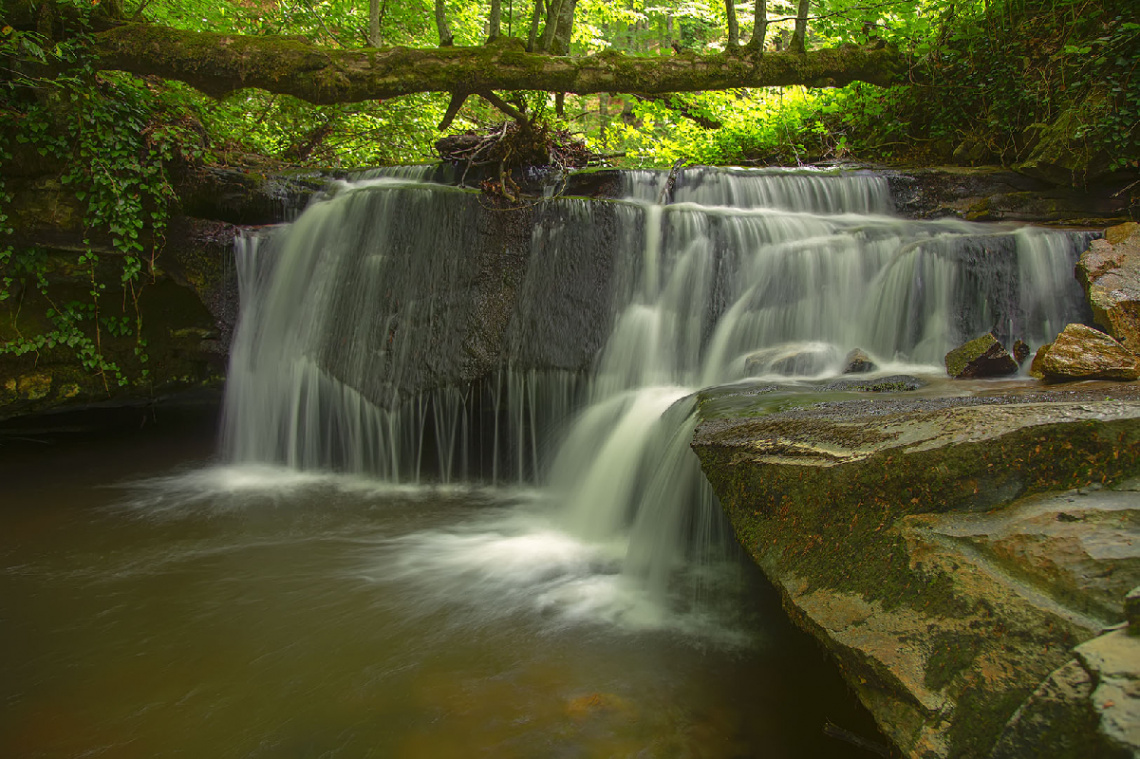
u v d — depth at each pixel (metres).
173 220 7.27
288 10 10.37
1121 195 7.18
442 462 6.58
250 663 3.28
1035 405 2.53
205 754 2.65
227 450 7.13
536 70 6.82
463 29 12.25
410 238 6.62
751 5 14.51
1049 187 7.45
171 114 7.48
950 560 2.21
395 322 6.54
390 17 11.52
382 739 2.72
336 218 6.88
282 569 4.40
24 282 6.96
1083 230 6.03
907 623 2.20
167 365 7.90
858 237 6.27
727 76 7.31
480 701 2.97
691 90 7.34
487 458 6.62
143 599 3.96
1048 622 1.89
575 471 5.77
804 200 7.83
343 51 6.64
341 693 3.04
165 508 5.61
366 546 4.82
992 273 5.89
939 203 7.66
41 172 6.73
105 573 4.32
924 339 5.90
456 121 11.93
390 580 4.23
